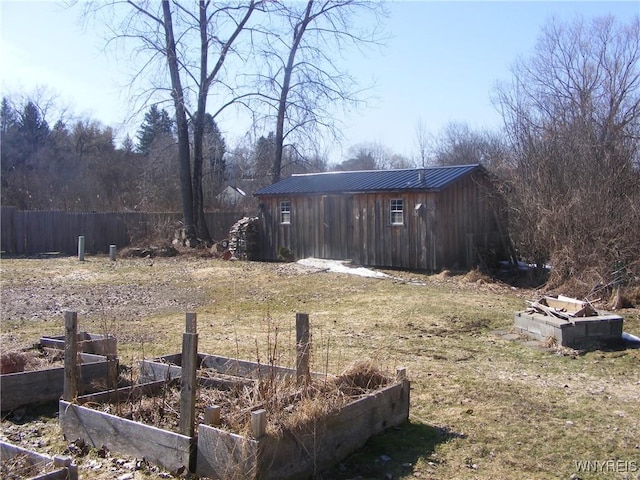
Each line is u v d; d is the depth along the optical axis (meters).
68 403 5.44
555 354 9.06
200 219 28.16
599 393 7.11
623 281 13.94
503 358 8.81
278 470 4.47
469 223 19.36
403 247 19.16
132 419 5.36
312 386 5.33
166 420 5.38
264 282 16.84
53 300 14.04
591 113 17.39
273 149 35.62
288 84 30.58
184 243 26.94
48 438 5.50
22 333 10.25
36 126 49.53
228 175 45.44
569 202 15.42
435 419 6.07
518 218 17.61
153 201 35.94
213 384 6.20
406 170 21.52
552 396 6.94
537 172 16.86
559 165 16.61
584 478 4.82
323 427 4.84
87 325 11.07
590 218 14.77
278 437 4.46
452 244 18.69
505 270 18.48
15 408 6.29
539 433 5.75
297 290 15.47
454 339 10.02
